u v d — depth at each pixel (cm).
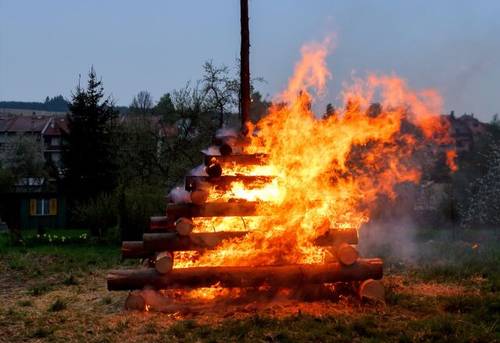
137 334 648
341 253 772
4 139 7475
